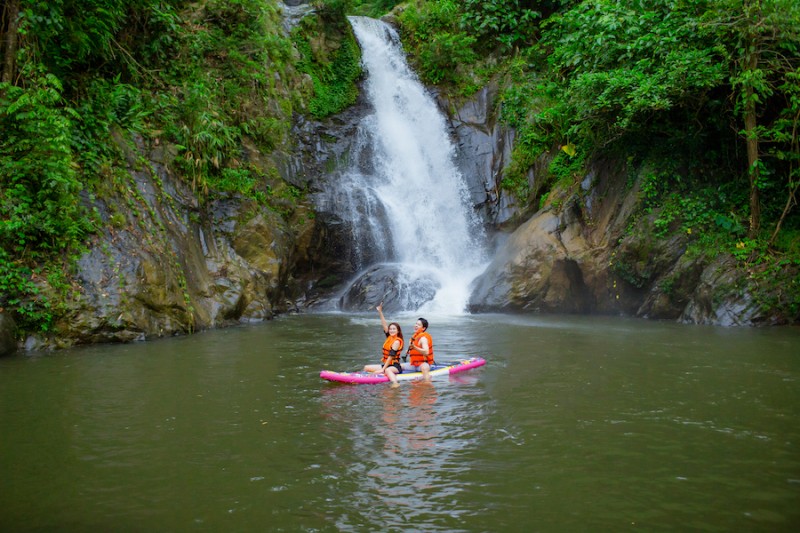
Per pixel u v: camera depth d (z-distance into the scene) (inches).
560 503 151.3
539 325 524.4
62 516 145.2
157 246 483.2
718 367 320.2
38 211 414.0
